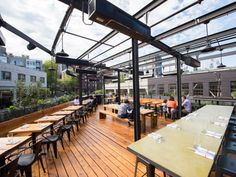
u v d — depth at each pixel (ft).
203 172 3.92
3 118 15.40
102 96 46.24
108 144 12.39
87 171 8.43
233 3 9.13
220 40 14.44
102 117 23.09
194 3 8.78
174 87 48.03
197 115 11.86
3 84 52.65
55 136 10.91
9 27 10.66
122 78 65.21
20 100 30.81
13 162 5.85
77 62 19.99
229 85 35.76
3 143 7.69
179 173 3.89
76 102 29.71
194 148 5.49
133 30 7.59
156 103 24.70
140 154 5.14
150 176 4.89
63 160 9.76
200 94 41.50
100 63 25.55
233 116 15.66
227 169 5.66
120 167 8.76
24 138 8.49
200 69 35.78
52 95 81.35
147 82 58.70
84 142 12.96
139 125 11.55
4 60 58.39
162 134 7.27
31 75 68.33
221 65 20.13
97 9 5.72
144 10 9.68
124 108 17.29
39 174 8.21
